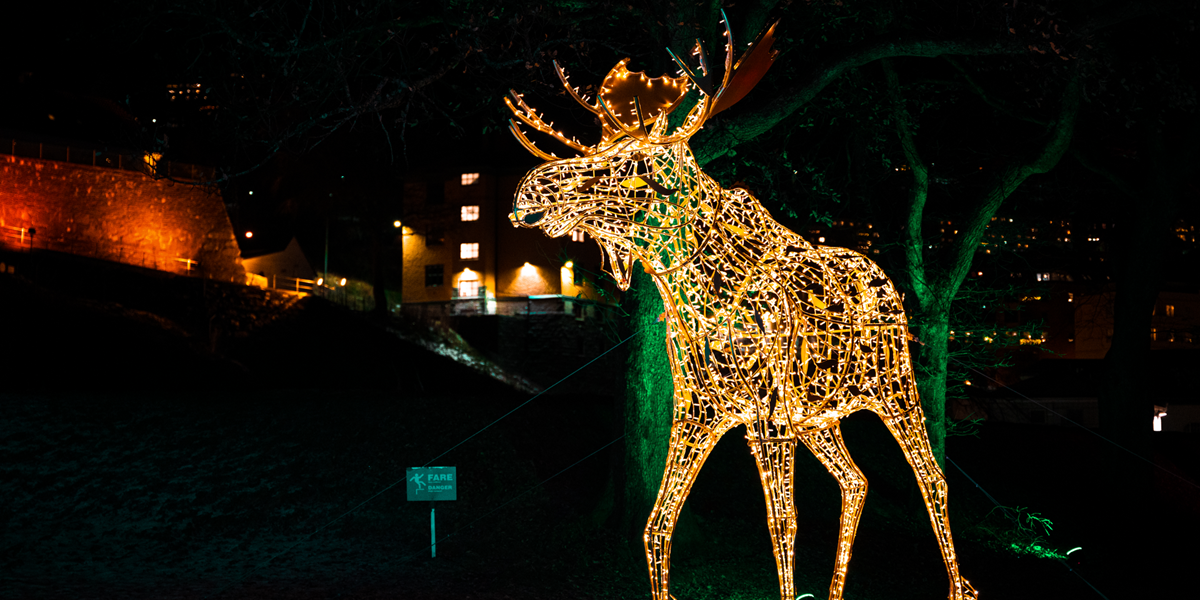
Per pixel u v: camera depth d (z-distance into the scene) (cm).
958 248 1296
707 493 1288
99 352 2308
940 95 1438
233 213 4291
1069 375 3052
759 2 1000
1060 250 1922
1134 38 1280
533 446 1370
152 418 1378
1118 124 1555
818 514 1288
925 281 1334
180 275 3416
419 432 1368
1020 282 1886
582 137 1051
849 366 694
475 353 3894
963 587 705
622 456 1043
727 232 658
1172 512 1633
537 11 965
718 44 1063
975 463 1661
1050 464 1725
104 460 1245
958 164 1573
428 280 4247
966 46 938
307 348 3125
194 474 1230
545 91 1017
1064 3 995
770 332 634
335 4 1019
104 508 1126
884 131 1405
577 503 1200
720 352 631
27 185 3378
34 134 3591
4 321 2288
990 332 1502
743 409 632
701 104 608
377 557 1016
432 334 3856
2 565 900
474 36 955
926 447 716
